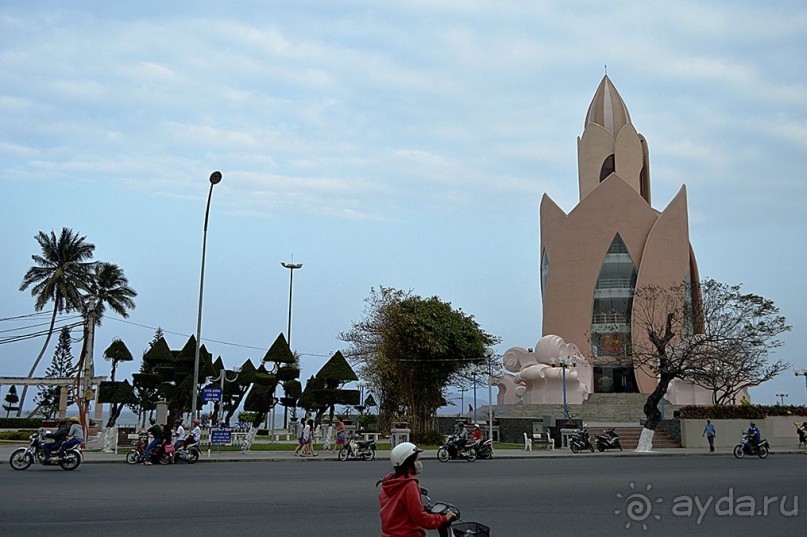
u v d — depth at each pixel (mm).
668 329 34625
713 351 37781
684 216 64750
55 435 20891
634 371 60406
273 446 34031
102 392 45688
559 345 50562
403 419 39375
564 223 65562
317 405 41562
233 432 32344
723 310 44906
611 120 69375
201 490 15430
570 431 32438
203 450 29969
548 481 18078
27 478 17734
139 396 47469
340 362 39750
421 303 38312
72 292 57375
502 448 34969
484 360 39125
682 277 63250
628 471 21594
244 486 16375
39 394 64562
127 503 13117
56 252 58875
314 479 18344
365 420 46938
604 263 64125
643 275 62156
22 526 10508
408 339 37094
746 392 53219
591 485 17062
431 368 37562
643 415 45312
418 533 5766
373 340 42688
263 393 43031
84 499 13625
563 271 65000
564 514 12203
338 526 10711
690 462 26234
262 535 9938
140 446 24094
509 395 54406
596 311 63812
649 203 69500
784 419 39375
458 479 18641
